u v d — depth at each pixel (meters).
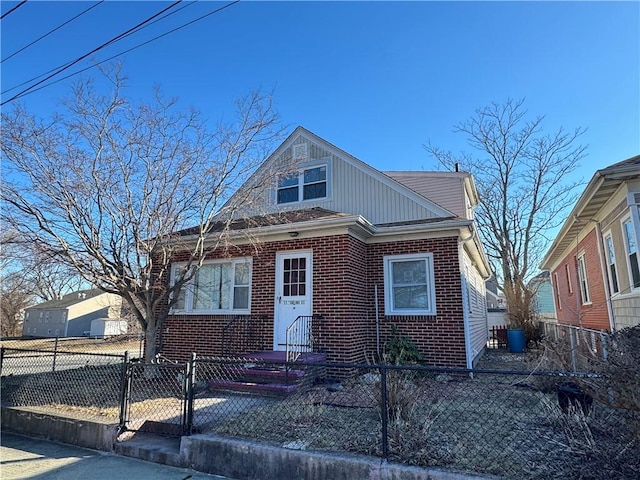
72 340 28.33
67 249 7.33
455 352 9.07
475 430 4.79
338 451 4.18
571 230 11.77
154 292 9.04
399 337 9.51
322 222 9.08
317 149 12.88
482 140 23.69
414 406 5.21
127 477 4.41
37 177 7.30
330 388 7.55
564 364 6.65
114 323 34.88
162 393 7.41
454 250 9.53
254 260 10.13
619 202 7.88
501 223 23.25
